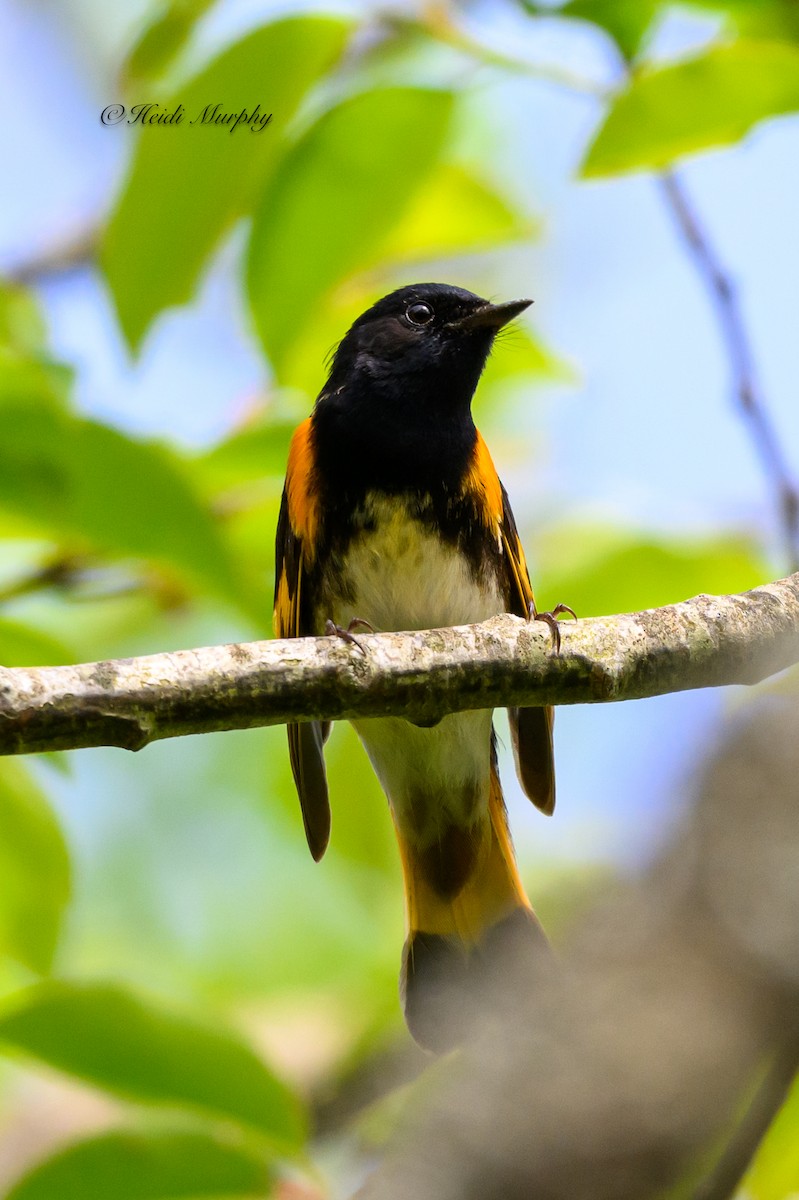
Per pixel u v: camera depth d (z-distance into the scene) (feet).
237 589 20.63
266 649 17.30
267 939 38.32
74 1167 19.02
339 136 21.07
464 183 25.32
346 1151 28.99
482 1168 15.96
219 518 25.03
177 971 37.86
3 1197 18.90
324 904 38.88
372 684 17.60
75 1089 31.76
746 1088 16.31
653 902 18.20
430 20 19.98
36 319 26.53
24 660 22.98
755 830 17.89
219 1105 19.38
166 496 20.26
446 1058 24.25
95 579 25.02
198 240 21.30
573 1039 16.72
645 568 28.02
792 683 20.53
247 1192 19.22
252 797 40.34
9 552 26.61
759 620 19.38
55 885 24.31
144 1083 19.38
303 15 19.70
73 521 20.39
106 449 19.98
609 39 18.83
